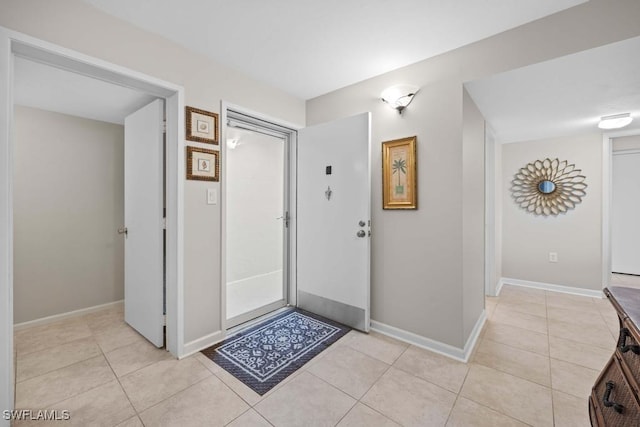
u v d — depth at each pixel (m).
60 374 1.83
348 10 1.64
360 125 2.42
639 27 1.46
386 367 1.92
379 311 2.45
